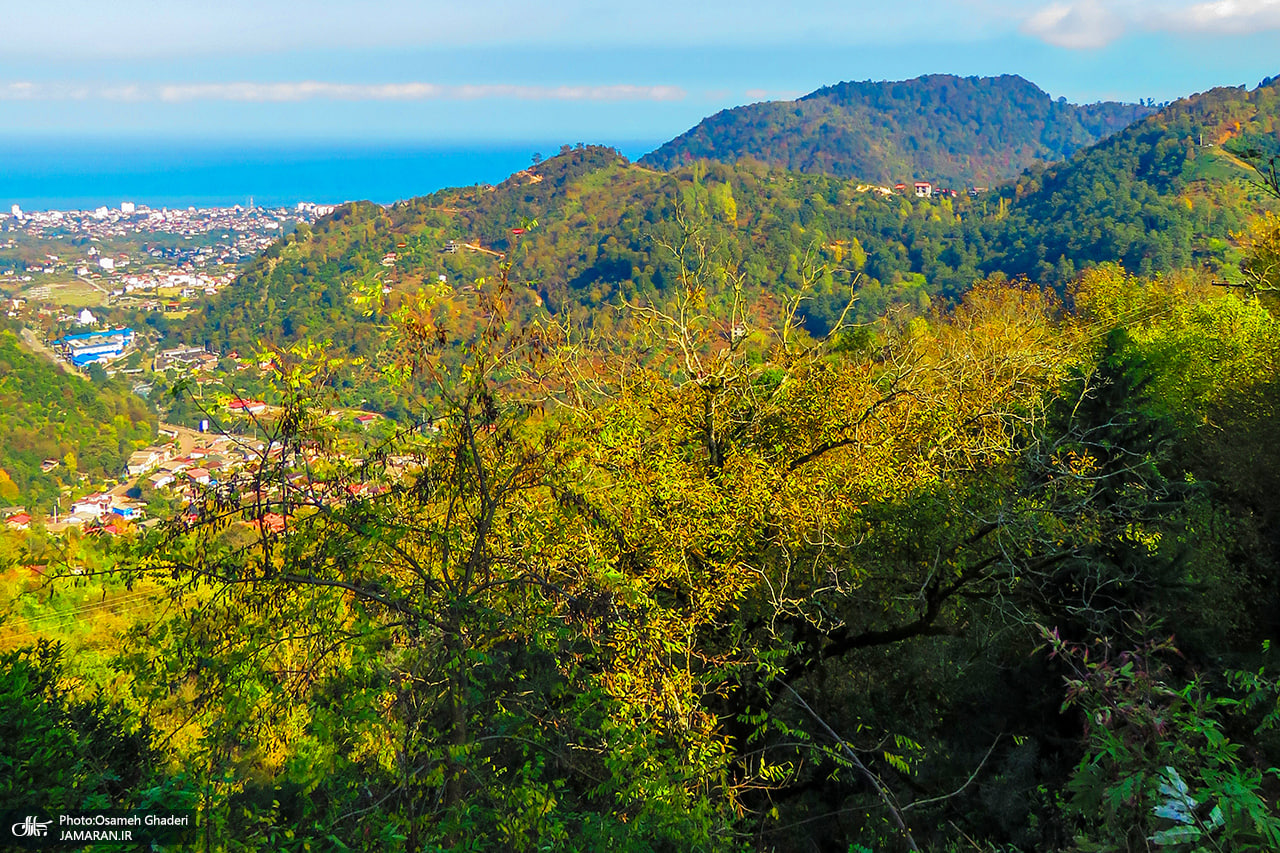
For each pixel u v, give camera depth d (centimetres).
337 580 522
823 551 1044
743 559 991
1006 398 1272
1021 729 1083
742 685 998
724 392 1127
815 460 1154
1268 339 1541
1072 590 1120
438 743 521
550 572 660
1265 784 344
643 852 525
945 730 1202
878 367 1306
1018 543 1116
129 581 509
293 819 508
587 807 639
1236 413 1508
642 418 1102
